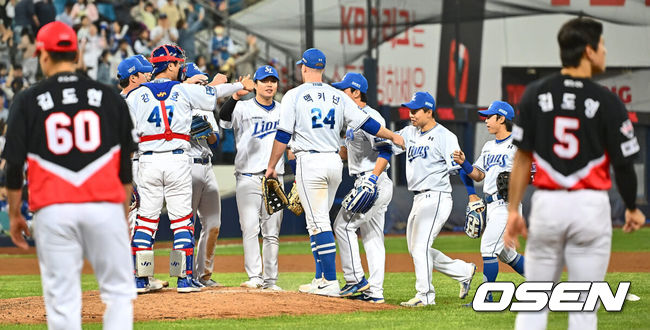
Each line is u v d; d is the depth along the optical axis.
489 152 27.31
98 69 72.19
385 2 87.62
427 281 26.39
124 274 14.83
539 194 14.57
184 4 77.00
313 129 25.61
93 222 14.35
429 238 26.48
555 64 99.31
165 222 69.56
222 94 27.97
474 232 27.05
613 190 89.50
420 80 90.00
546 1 98.38
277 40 81.56
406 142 27.14
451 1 91.88
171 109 26.16
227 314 23.08
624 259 49.69
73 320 14.57
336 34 85.06
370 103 75.75
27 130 14.52
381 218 27.52
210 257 30.45
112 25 73.19
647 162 97.69
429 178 26.38
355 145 27.38
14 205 15.06
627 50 100.81
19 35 72.00
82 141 14.48
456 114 89.25
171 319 22.27
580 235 14.23
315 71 26.39
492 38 96.25
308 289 28.94
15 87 71.75
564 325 21.47
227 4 79.44
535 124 14.59
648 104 99.69
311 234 27.88
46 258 14.47
